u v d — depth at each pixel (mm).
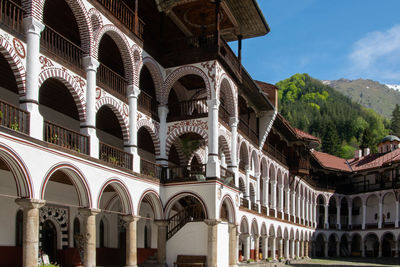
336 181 69875
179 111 30141
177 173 28188
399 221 59625
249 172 35438
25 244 15031
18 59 15648
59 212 22953
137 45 23812
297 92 189125
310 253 58281
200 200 25094
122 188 21312
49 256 22406
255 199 37719
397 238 59250
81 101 19078
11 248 19875
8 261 19688
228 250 27109
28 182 15180
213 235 24656
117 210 27906
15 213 20281
